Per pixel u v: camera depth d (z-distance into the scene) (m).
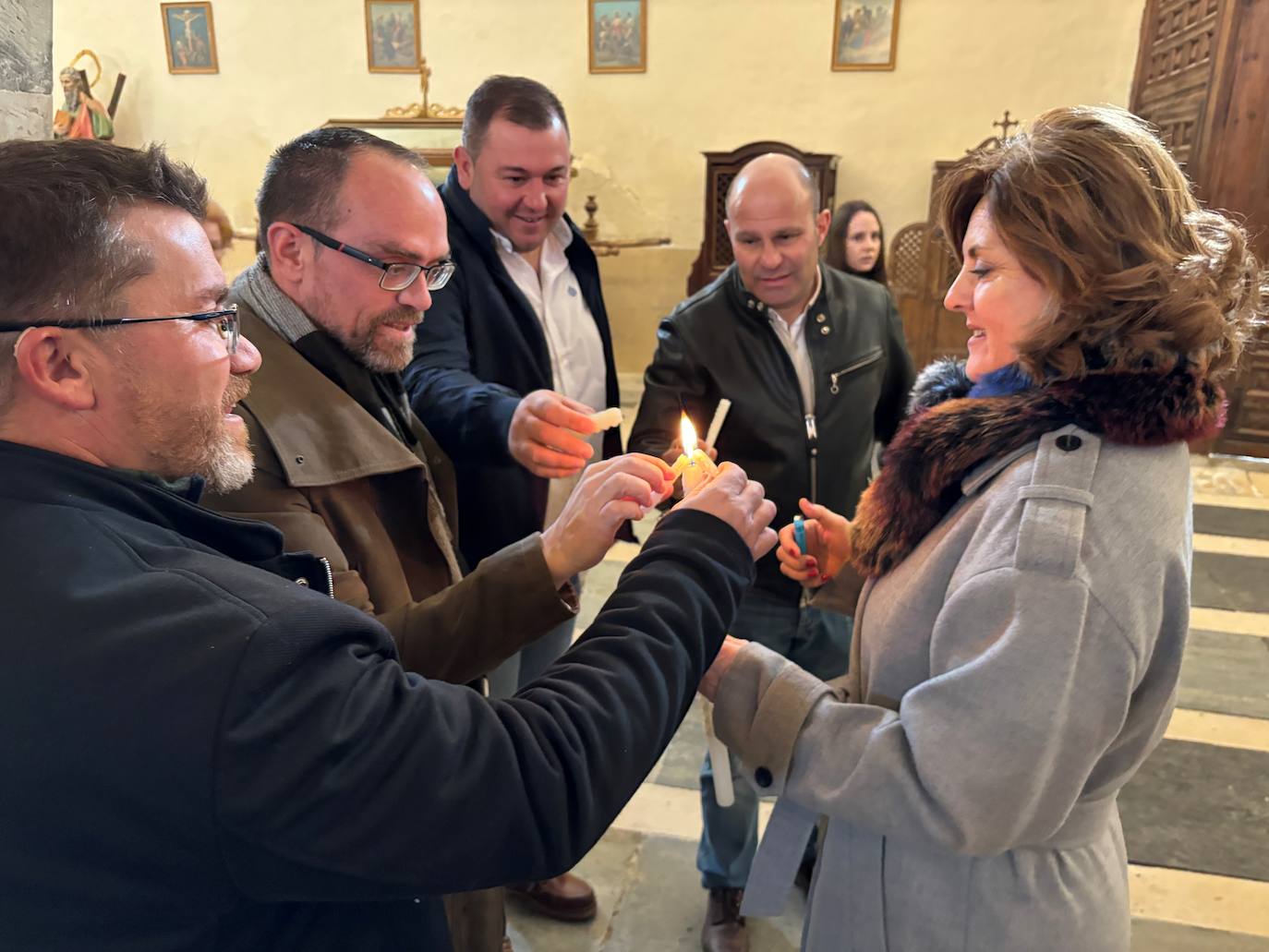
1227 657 2.86
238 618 0.56
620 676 0.68
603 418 1.29
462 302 1.75
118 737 0.53
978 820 0.79
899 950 0.92
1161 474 0.79
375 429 1.06
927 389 1.04
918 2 5.50
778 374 1.70
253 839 0.54
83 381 0.61
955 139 5.66
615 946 1.77
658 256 6.17
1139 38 5.28
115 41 6.29
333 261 1.04
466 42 6.00
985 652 0.77
